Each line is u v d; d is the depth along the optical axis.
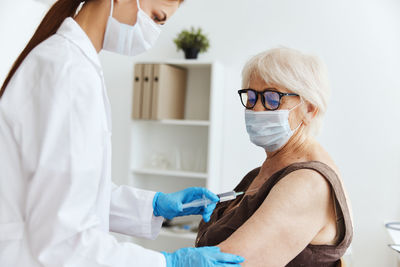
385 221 2.82
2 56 3.27
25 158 1.02
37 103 1.04
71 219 1.00
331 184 1.21
